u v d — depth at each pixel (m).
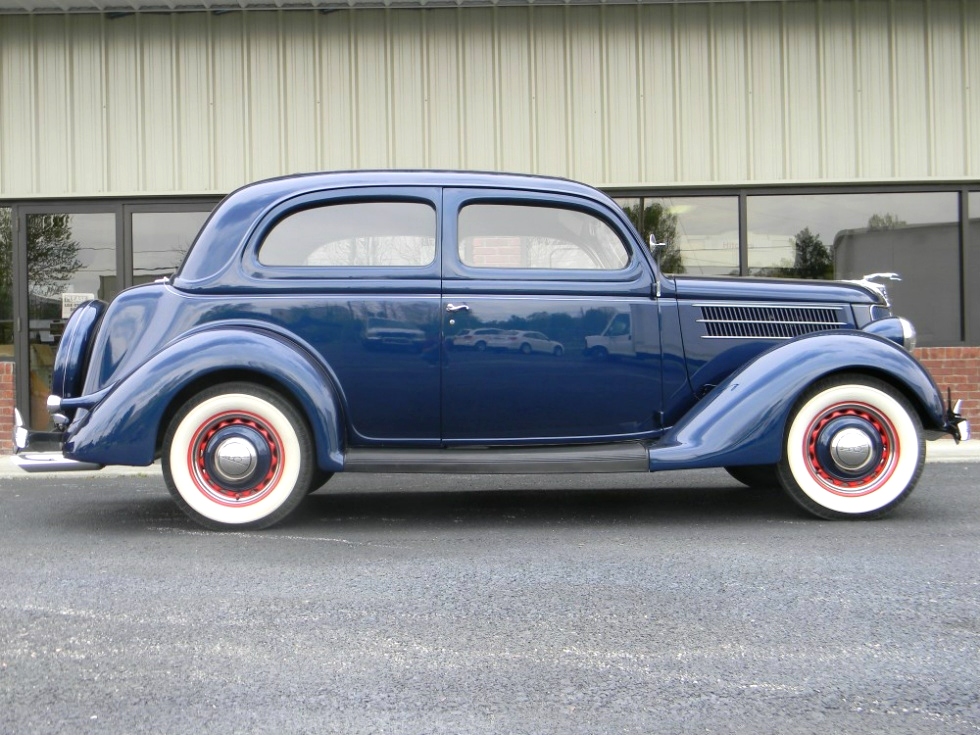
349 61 8.92
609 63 8.94
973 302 9.05
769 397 4.77
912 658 2.85
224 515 4.73
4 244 9.02
